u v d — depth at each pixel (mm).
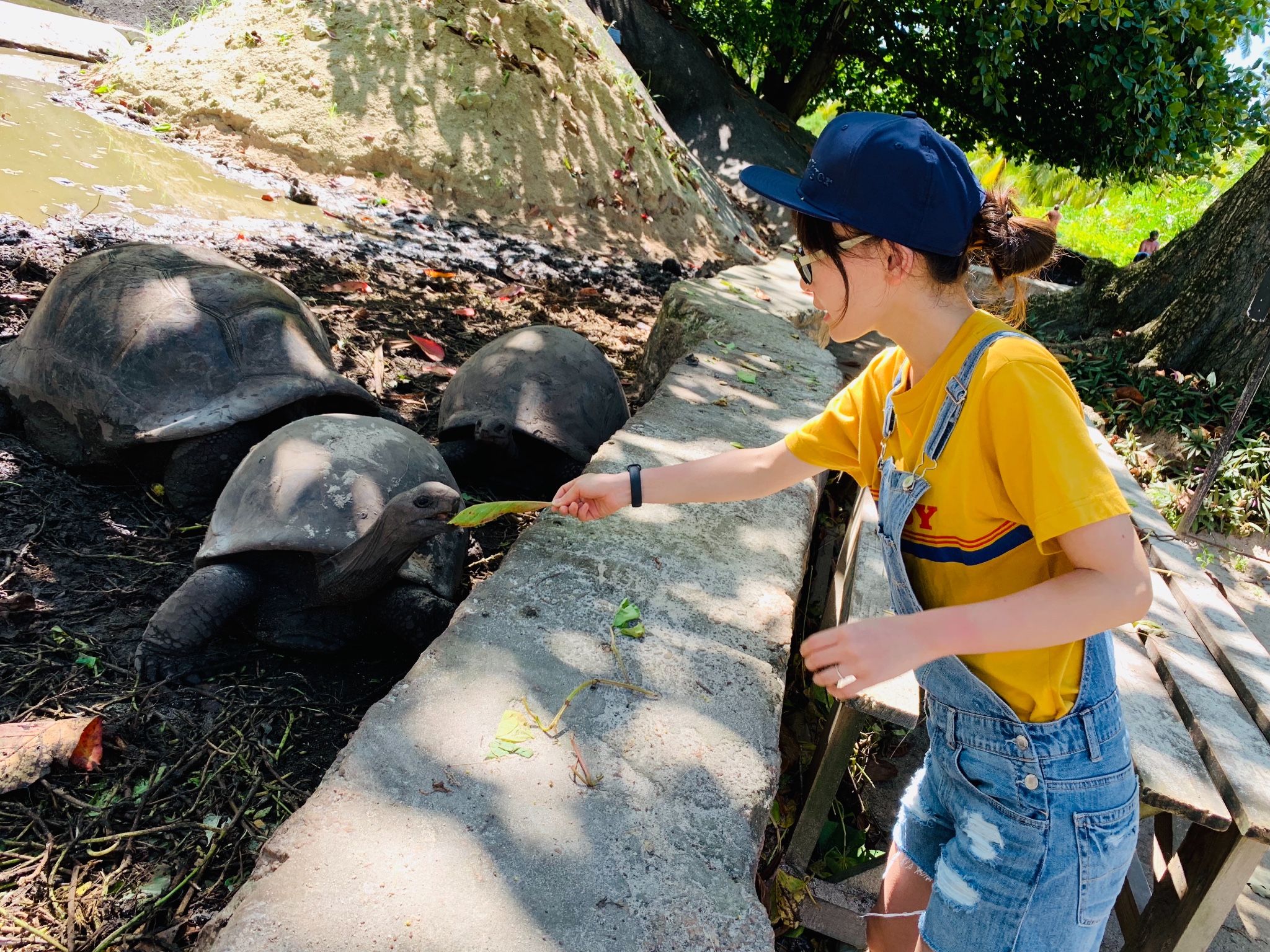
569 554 2666
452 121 8297
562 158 8719
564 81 9031
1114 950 2783
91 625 2816
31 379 3504
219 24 8234
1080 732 1545
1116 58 10109
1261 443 5906
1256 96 10742
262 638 2818
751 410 3988
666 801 1899
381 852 1674
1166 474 5945
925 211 1410
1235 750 2254
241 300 3666
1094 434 4309
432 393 4797
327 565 2619
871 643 1326
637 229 8961
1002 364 1395
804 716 3406
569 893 1660
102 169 6387
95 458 3461
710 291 5797
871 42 12531
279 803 2342
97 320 3477
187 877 2104
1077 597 1306
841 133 1469
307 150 7680
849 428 1866
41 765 2254
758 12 13164
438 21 8594
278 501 2729
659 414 3732
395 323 5531
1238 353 6543
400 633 2793
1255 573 5191
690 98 11992
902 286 1504
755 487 1980
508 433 3898
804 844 2527
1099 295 8000
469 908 1598
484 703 2053
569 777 1903
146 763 2393
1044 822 1560
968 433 1429
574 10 10086
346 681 2812
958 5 10797
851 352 6930
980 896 1648
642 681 2215
